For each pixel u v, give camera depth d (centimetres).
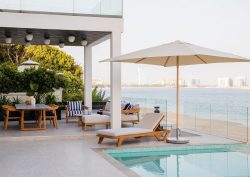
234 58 970
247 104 4881
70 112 1396
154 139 1083
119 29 1186
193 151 955
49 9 1166
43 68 1797
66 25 1145
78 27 1154
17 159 792
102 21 1173
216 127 1238
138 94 5028
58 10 1173
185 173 729
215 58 1056
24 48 2722
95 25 1166
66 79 1870
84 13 1188
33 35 1298
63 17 1144
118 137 944
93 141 1047
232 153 935
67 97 2039
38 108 1172
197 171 744
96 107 1822
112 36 1180
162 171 743
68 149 914
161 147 951
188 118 1382
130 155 903
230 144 1000
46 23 1131
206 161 840
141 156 893
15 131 1170
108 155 839
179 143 1005
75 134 1105
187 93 5166
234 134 1166
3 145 973
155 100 1423
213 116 1252
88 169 699
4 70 1750
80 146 959
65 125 1344
